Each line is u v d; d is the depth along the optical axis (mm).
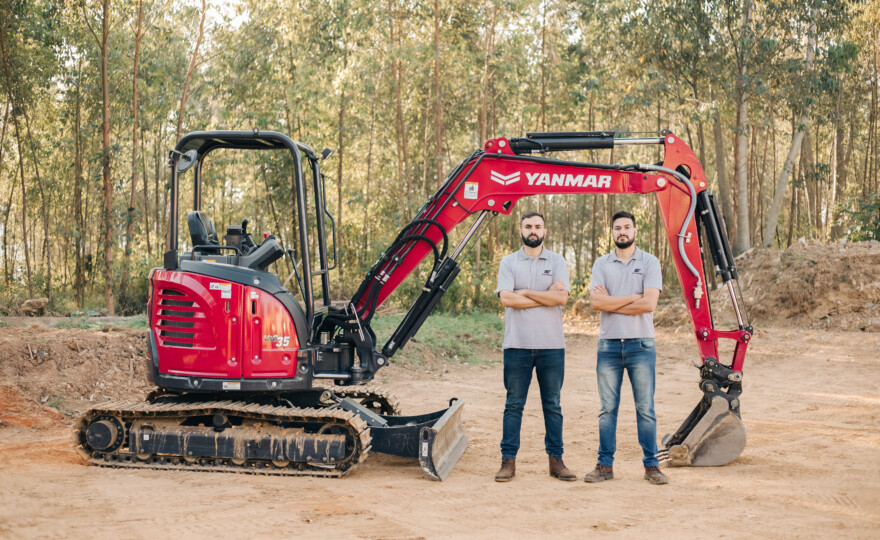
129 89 27469
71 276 31422
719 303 20078
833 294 17328
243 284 6121
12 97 26562
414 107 32031
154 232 33188
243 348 6078
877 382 11633
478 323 19109
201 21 25234
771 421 8594
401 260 6754
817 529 4469
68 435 7379
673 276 29312
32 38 25281
